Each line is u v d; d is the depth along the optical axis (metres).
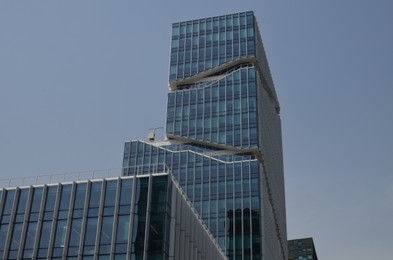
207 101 150.38
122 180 62.38
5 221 62.88
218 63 158.25
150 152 145.00
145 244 56.94
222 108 147.75
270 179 147.25
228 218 125.50
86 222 60.59
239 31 163.38
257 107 145.25
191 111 150.00
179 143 147.38
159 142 149.25
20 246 60.75
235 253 119.69
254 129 141.50
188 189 133.25
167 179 60.91
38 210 62.84
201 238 71.06
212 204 128.88
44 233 61.12
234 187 130.12
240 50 159.00
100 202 61.44
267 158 147.38
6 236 61.72
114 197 61.28
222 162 135.50
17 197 64.31
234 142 140.75
